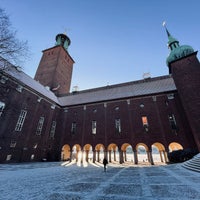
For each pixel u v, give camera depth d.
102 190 7.25
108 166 20.83
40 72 44.12
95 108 31.55
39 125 27.89
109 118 29.03
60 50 46.59
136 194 6.40
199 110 20.25
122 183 8.92
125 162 28.72
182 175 10.81
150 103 27.05
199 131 19.48
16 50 14.25
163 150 24.56
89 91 38.59
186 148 21.66
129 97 29.02
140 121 26.19
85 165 22.25
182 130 22.92
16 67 15.20
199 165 12.61
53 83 40.62
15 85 23.41
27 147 24.22
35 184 8.84
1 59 14.30
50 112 31.48
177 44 29.53
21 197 6.16
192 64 23.50
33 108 26.86
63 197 6.10
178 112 24.31
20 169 15.48
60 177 11.52
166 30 32.50
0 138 20.00
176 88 25.98
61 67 45.88
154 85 30.02
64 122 33.00
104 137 27.61
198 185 7.54
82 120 31.48
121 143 25.81
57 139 31.53
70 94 40.16
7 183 9.04
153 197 5.89
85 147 30.69
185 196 5.82
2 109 20.23
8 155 20.89
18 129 23.19
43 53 48.94
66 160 32.72
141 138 24.80
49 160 28.50
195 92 21.45
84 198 5.93
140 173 13.02
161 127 24.27
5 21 13.45
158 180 9.48
